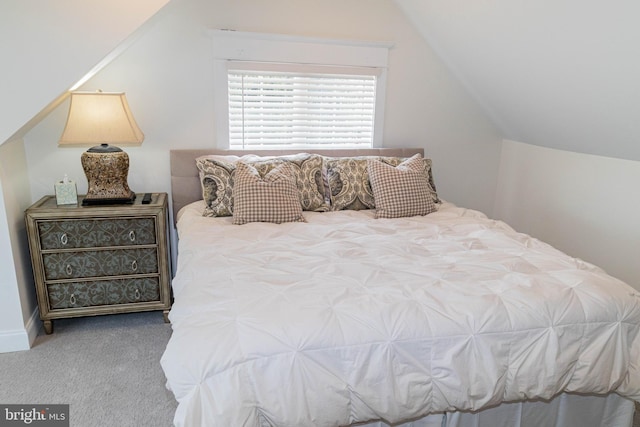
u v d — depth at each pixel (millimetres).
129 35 2328
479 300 1584
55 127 2811
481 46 2953
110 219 2570
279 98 3246
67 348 2508
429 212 2869
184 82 3010
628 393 1688
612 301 1664
